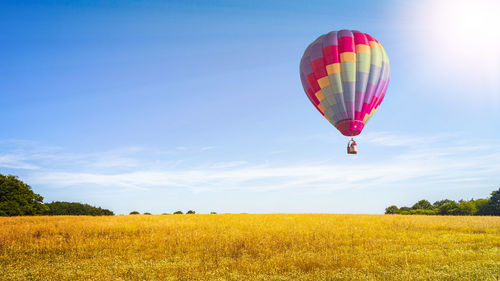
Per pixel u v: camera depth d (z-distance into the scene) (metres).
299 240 13.38
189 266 9.26
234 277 7.99
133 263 9.69
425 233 16.31
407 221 21.69
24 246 12.77
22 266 9.47
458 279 7.51
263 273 8.34
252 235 15.05
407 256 10.01
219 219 24.81
